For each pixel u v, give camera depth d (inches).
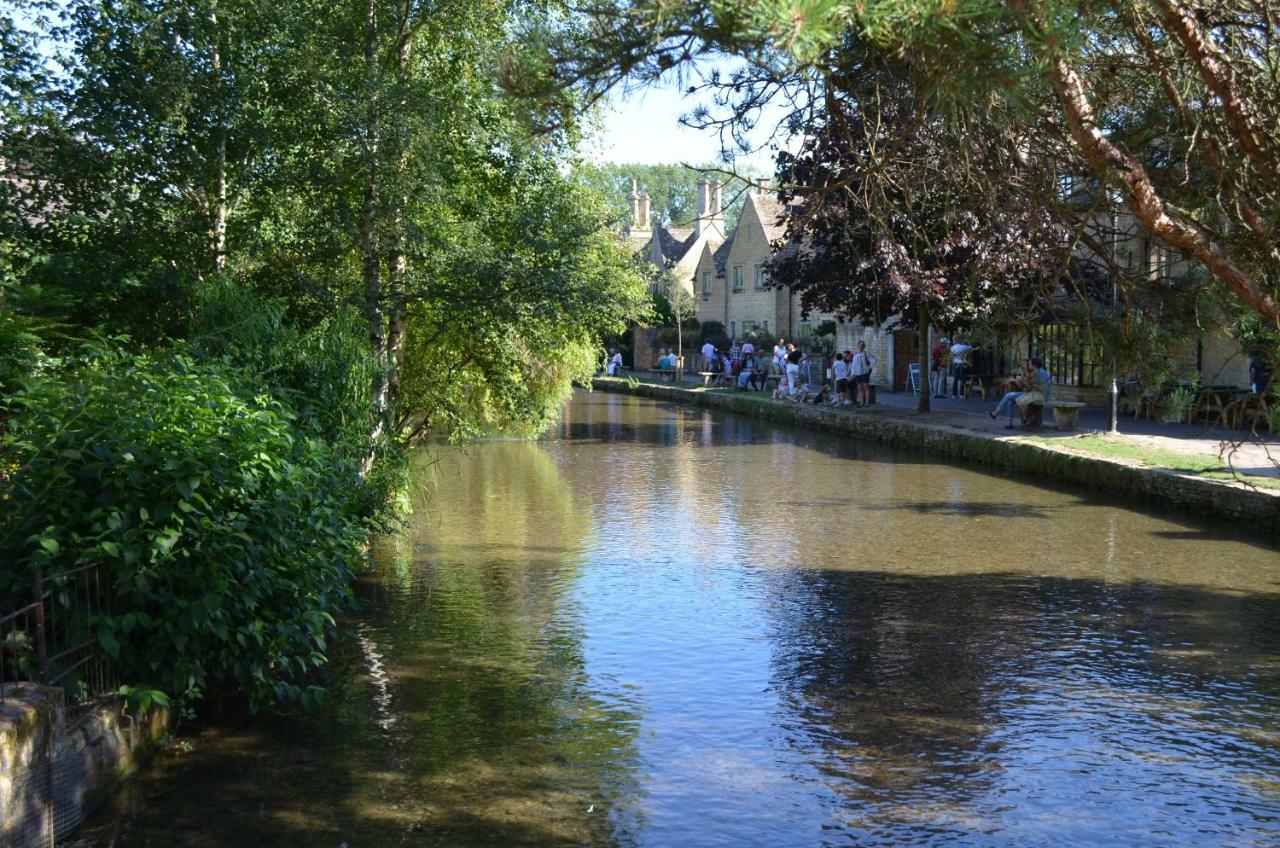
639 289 696.4
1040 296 240.4
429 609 436.5
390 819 247.3
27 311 359.6
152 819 244.8
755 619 419.8
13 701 223.9
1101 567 505.7
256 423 312.2
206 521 275.3
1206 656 369.7
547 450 1048.8
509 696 332.8
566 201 621.6
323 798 257.9
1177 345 230.1
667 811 253.0
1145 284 227.1
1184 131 206.1
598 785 267.4
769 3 125.7
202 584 276.8
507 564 522.9
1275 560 515.5
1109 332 231.8
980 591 462.6
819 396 1363.2
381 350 590.6
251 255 562.6
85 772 245.6
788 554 544.1
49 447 267.3
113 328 489.7
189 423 294.2
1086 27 174.9
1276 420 259.1
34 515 263.3
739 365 1863.9
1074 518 636.1
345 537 363.9
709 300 2527.1
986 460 890.7
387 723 308.8
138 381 291.9
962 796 261.7
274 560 309.1
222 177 562.3
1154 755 286.0
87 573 265.7
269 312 481.7
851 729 305.0
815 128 230.7
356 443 491.2
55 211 515.2
